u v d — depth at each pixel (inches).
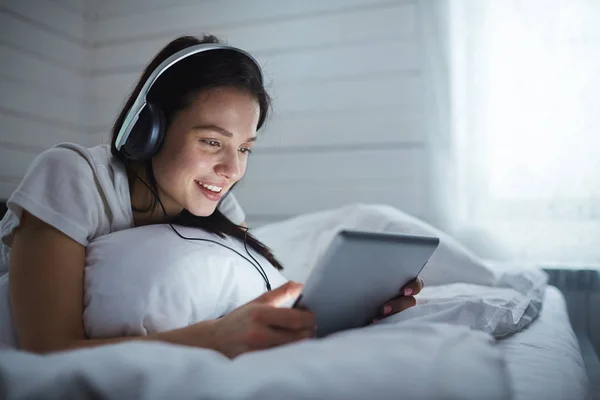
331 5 97.7
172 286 31.2
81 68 113.3
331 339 21.9
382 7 94.4
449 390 16.1
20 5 97.7
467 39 86.1
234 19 104.7
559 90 82.4
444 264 60.6
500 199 85.0
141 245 32.8
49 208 31.7
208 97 35.2
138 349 18.9
